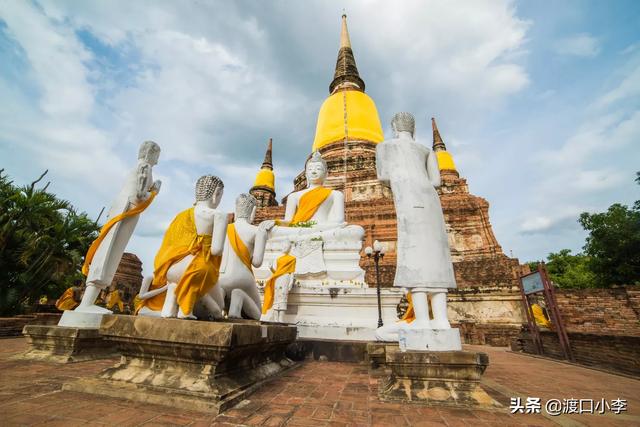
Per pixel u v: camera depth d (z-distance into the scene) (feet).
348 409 12.78
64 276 51.47
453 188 96.99
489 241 75.05
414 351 14.80
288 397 14.17
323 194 39.63
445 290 16.25
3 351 23.48
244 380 14.89
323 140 95.66
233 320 18.39
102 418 10.71
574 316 47.73
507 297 60.70
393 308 29.04
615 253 65.21
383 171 18.56
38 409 11.25
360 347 24.35
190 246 15.80
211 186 17.31
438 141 121.49
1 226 43.68
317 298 29.99
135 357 14.25
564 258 128.26
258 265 20.62
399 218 17.04
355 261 33.32
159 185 23.71
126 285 88.94
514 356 38.22
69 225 51.49
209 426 10.53
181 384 12.74
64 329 20.76
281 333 19.22
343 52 117.70
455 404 13.47
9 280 44.91
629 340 24.88
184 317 14.49
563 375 23.89
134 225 23.31
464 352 14.25
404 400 13.76
